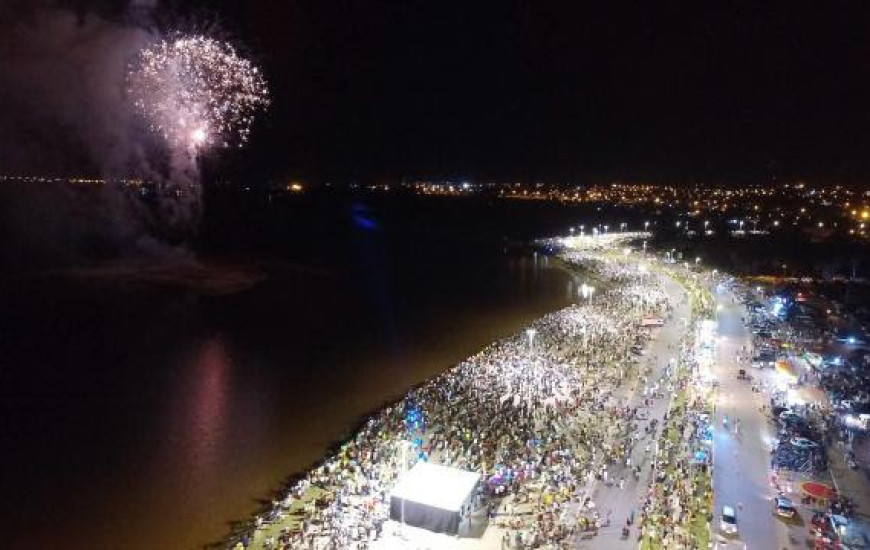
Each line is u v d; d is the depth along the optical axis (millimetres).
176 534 29703
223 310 79375
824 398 42094
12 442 39438
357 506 29484
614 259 117688
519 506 29500
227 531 29766
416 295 92188
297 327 71062
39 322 70312
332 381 51625
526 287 99062
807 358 50312
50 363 55594
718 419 38500
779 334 58344
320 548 26688
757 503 29266
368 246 157000
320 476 33062
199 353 59688
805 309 68375
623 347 54000
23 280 94438
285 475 35188
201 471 35781
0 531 29953
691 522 27609
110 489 33844
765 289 82000
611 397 42531
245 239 159625
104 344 62188
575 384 45094
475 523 28125
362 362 57312
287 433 40906
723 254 114812
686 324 62938
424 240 173375
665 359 51312
